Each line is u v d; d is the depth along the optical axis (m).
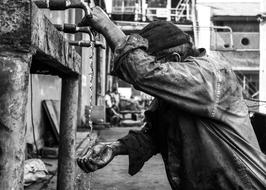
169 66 1.68
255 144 1.80
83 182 5.18
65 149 2.94
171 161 1.82
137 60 1.66
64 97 2.97
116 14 21.30
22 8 1.41
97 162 1.98
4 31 1.41
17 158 1.40
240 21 25.33
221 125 1.75
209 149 1.74
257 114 7.15
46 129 8.73
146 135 2.11
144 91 1.69
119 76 1.75
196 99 1.67
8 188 1.38
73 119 2.96
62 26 2.47
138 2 23.83
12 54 1.42
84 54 15.06
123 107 24.53
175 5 28.98
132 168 2.08
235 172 1.73
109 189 5.38
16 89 1.40
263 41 24.67
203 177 1.76
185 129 1.77
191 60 1.75
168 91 1.66
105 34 1.79
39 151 7.55
